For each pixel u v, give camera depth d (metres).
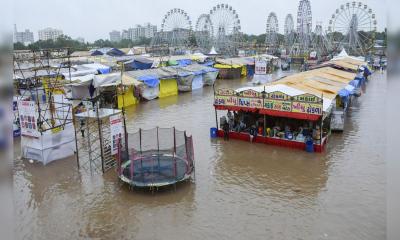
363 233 13.80
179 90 51.25
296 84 30.42
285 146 24.86
